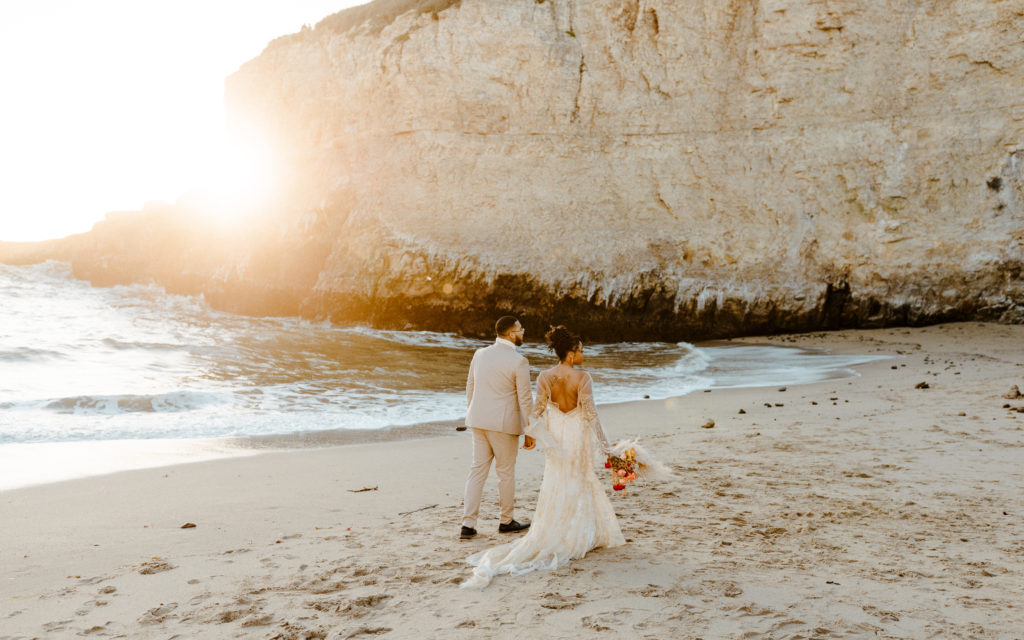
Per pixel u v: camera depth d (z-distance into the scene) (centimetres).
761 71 2719
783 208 2616
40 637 319
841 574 397
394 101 3061
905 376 1398
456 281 2717
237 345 2086
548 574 399
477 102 2962
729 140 2750
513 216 2834
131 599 367
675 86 2839
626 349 2364
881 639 306
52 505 597
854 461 711
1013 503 550
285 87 3516
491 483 692
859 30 2581
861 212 2505
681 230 2722
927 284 2330
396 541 478
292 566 421
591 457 451
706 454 773
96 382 1448
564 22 3003
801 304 2475
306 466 777
